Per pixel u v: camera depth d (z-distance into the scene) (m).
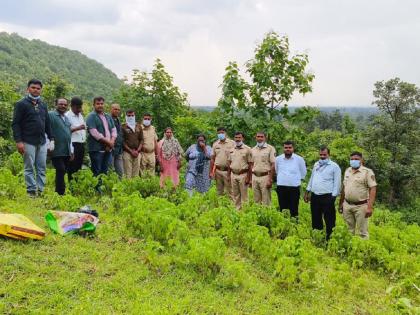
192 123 15.38
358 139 35.38
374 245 8.41
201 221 7.96
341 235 8.75
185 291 5.84
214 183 13.43
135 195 8.55
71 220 7.11
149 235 7.16
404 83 35.16
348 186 9.53
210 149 12.02
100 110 10.20
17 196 8.66
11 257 5.76
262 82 14.24
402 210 32.44
